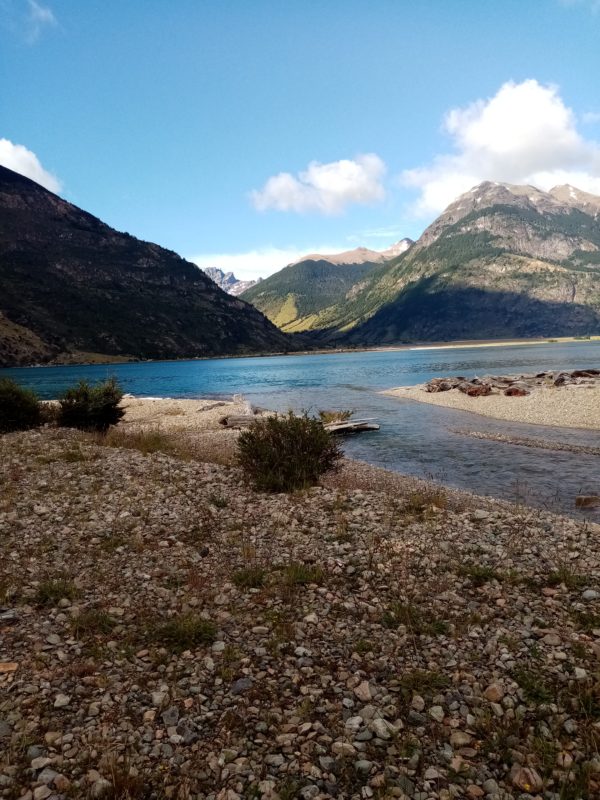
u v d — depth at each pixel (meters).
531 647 6.40
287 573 8.66
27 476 15.07
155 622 7.09
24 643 6.41
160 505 12.70
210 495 13.72
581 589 8.05
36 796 4.07
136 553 9.72
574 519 13.89
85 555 9.55
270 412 42.81
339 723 5.07
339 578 8.70
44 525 11.06
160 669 5.95
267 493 14.21
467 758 4.65
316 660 6.21
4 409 25.20
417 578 8.66
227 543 10.34
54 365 196.62
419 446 26.16
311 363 166.38
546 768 4.46
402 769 4.48
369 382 80.12
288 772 4.43
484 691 5.56
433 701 5.42
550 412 33.84
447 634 6.79
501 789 4.30
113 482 14.64
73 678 5.71
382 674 5.91
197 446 24.41
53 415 28.06
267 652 6.36
